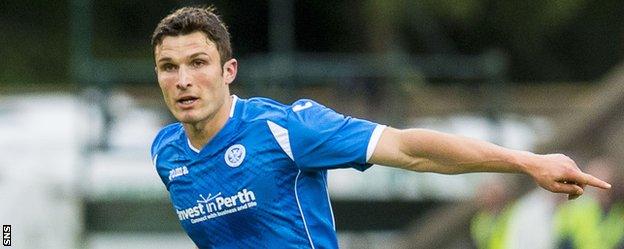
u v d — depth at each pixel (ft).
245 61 129.59
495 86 131.23
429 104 133.69
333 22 193.16
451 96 141.38
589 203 102.37
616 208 102.27
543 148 119.65
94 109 120.78
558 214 104.01
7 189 111.45
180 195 50.88
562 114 130.41
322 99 125.49
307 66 123.75
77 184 115.55
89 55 123.75
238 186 49.55
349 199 118.01
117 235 116.26
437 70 137.08
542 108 135.64
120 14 194.08
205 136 49.80
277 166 49.26
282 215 49.60
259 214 49.70
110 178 116.78
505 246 108.88
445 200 121.80
